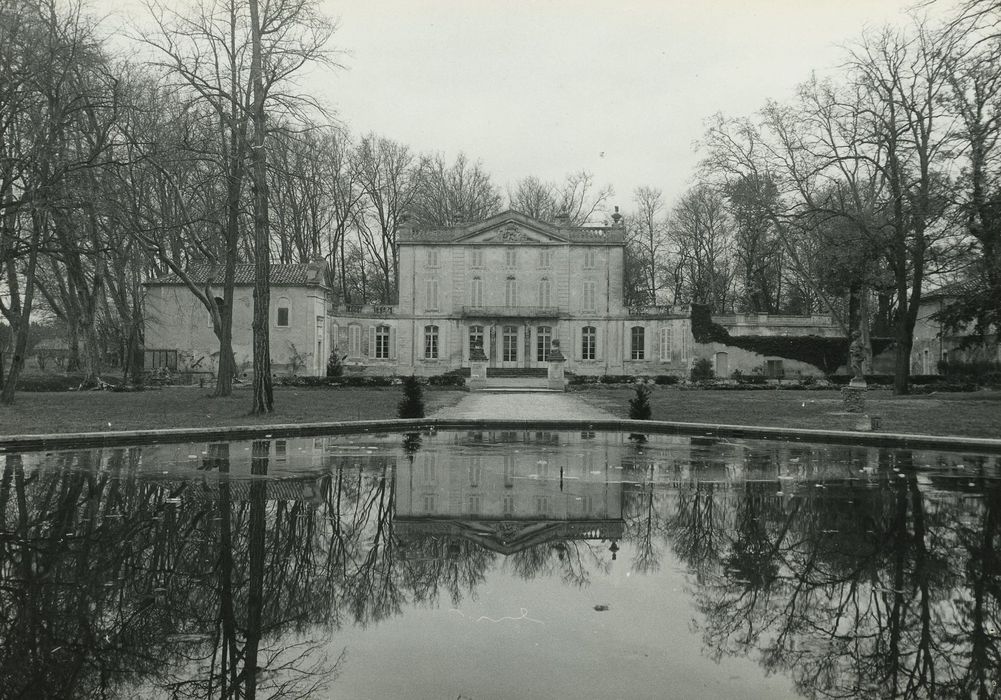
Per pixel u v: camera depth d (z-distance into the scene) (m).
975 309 28.00
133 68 29.94
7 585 6.65
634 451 16.50
